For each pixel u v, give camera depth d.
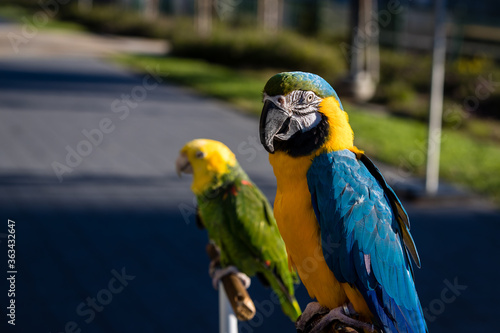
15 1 11.49
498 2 7.61
